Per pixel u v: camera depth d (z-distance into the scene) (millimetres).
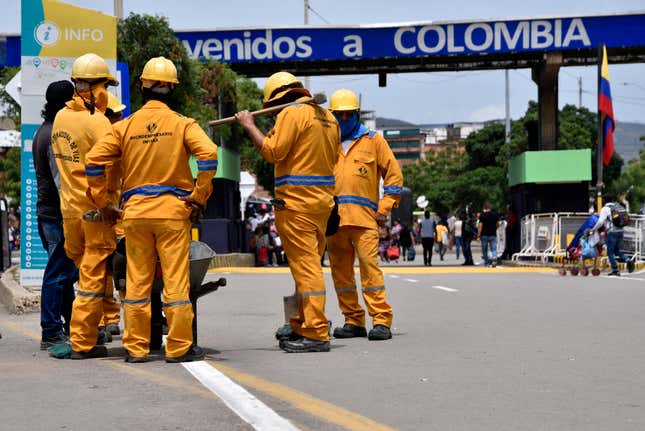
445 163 118188
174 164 8164
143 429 5500
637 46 33250
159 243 8164
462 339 9906
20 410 6109
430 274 25344
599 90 32875
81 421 5750
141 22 28812
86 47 15156
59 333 9375
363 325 10391
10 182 49656
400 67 35000
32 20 15008
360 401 6348
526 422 5691
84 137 8828
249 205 52844
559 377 7328
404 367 7902
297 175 8977
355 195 10148
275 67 35156
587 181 34125
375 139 10391
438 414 5926
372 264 10086
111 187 8523
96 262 8602
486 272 26750
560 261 30656
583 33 33062
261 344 9727
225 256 31156
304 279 9008
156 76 8242
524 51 33312
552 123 35250
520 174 34750
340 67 35156
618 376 7375
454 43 33375
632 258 27719
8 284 15398
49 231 9305
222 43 33531
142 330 8297
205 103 33531
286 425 5547
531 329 10852
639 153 104938
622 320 11859
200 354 8352
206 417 5793
